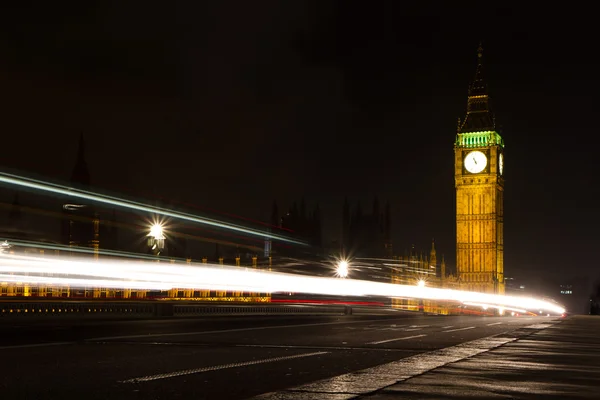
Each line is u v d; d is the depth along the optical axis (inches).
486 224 7057.1
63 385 565.6
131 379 603.8
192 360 775.1
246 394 514.9
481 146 7111.2
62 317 1625.2
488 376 605.9
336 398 474.0
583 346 1004.6
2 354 842.8
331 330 1526.8
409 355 848.9
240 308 2333.9
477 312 6481.3
